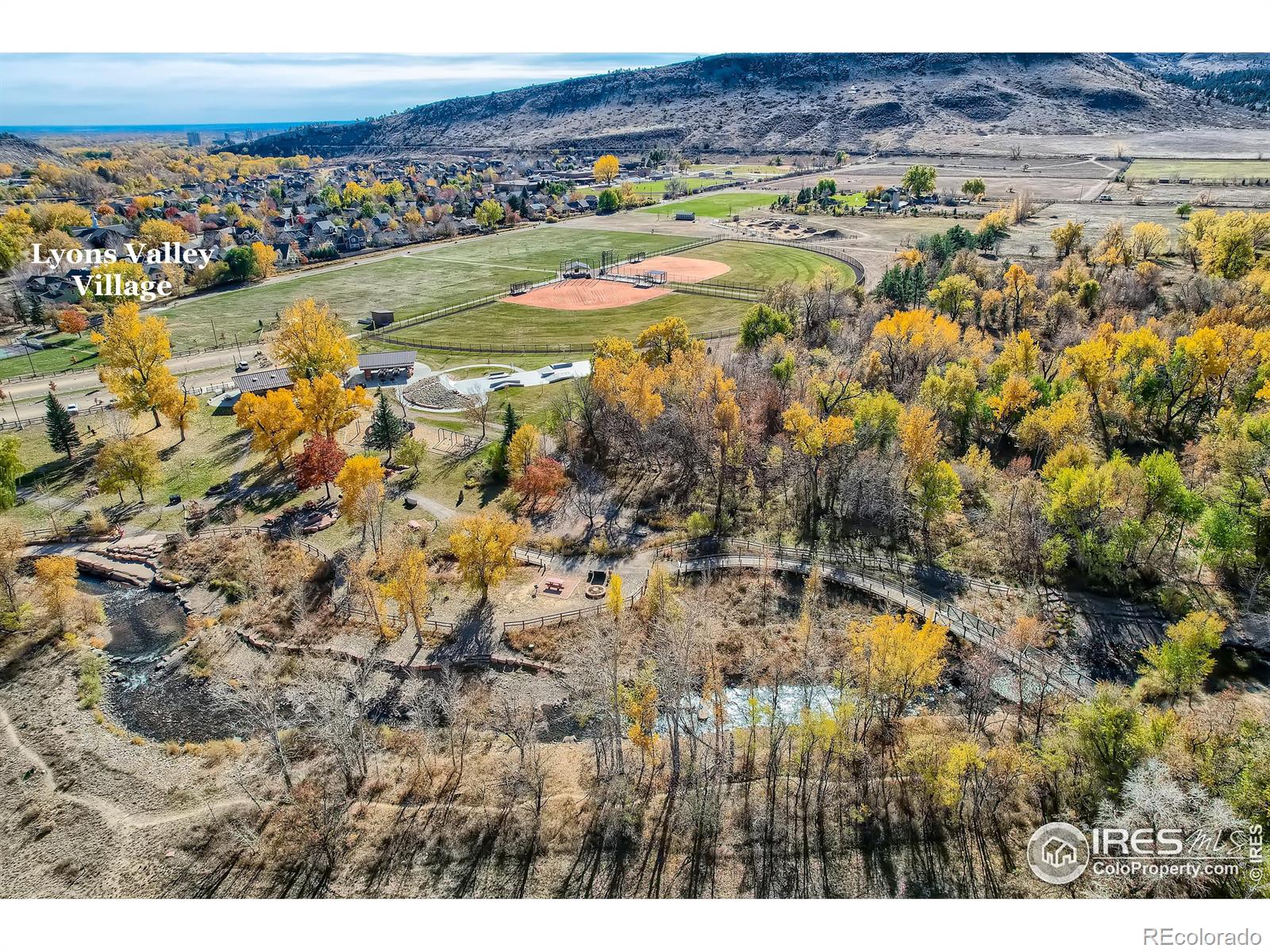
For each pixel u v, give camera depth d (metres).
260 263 187.75
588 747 55.09
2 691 60.75
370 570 73.06
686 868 44.84
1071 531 71.19
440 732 56.50
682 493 87.38
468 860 45.84
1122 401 90.44
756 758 53.00
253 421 87.75
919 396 94.19
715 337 138.25
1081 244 163.00
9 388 116.25
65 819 49.84
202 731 57.59
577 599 69.75
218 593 71.94
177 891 44.75
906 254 162.00
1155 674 55.22
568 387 114.69
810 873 44.25
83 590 72.88
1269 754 42.84
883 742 54.03
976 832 46.12
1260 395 79.38
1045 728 53.28
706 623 65.44
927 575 71.94
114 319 94.25
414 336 143.75
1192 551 70.75
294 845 47.25
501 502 84.88
